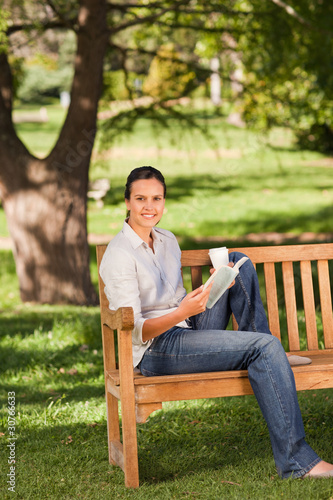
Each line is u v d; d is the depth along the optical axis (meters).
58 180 11.19
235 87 13.10
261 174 27.08
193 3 12.70
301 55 12.42
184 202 22.23
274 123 13.27
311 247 4.34
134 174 3.74
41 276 11.35
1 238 19.19
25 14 10.82
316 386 3.62
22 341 7.35
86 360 6.67
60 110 47.53
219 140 29.88
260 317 3.82
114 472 3.72
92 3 10.51
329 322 4.36
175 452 4.04
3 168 11.21
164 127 12.77
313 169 28.05
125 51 12.58
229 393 3.51
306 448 3.38
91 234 18.33
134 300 3.55
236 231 18.53
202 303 3.38
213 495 3.30
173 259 3.94
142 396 3.44
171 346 3.60
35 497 3.40
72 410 5.00
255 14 12.13
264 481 3.45
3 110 11.16
